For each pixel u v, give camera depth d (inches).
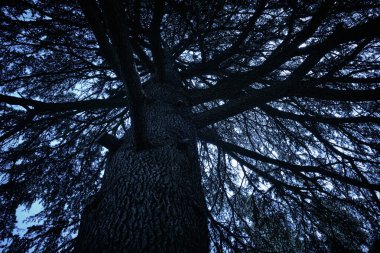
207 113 117.8
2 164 136.9
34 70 160.2
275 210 173.5
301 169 149.1
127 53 57.1
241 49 147.9
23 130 147.6
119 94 176.7
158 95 125.6
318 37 146.6
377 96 107.8
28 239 104.9
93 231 58.1
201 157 234.4
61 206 143.7
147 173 74.2
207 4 120.7
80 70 161.2
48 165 151.0
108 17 48.8
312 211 155.9
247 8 139.9
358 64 141.1
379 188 126.6
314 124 175.6
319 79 119.4
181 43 177.0
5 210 135.4
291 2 105.2
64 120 177.0
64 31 138.3
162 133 95.0
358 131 164.2
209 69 161.3
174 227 58.2
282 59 117.0
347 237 149.6
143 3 126.1
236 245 102.5
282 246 167.8
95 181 173.0
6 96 112.9
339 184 167.8
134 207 62.2
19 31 128.0
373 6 115.6
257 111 208.2
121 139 100.5
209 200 226.8
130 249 51.3
